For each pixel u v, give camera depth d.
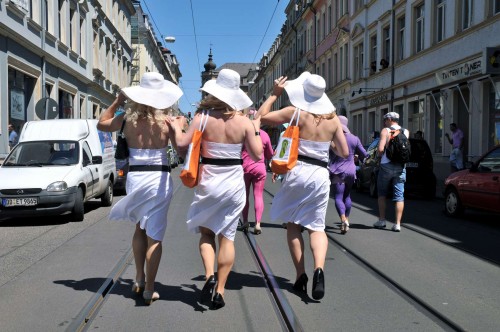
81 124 11.70
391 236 8.03
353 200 13.81
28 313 4.39
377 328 4.05
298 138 4.61
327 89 38.75
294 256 4.98
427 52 20.69
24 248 7.24
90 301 4.67
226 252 4.45
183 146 4.41
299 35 50.94
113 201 13.51
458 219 10.11
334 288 5.15
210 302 4.63
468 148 17.52
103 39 33.03
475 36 16.80
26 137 11.15
